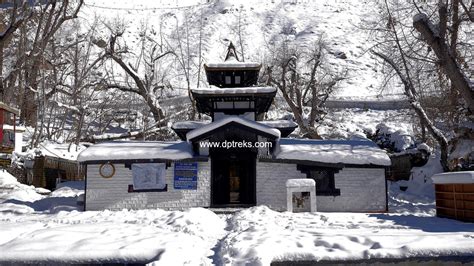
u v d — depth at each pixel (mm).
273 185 18594
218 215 16953
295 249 9562
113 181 18516
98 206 18297
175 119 46125
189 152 18781
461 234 10953
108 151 18781
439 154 29109
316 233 11461
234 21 109125
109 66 68750
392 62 25094
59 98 50125
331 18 109625
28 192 23656
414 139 33094
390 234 11164
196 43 94312
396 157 28078
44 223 13789
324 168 18766
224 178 20453
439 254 9422
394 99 60156
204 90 20375
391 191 24844
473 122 22125
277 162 18703
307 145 20219
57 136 44281
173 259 8859
